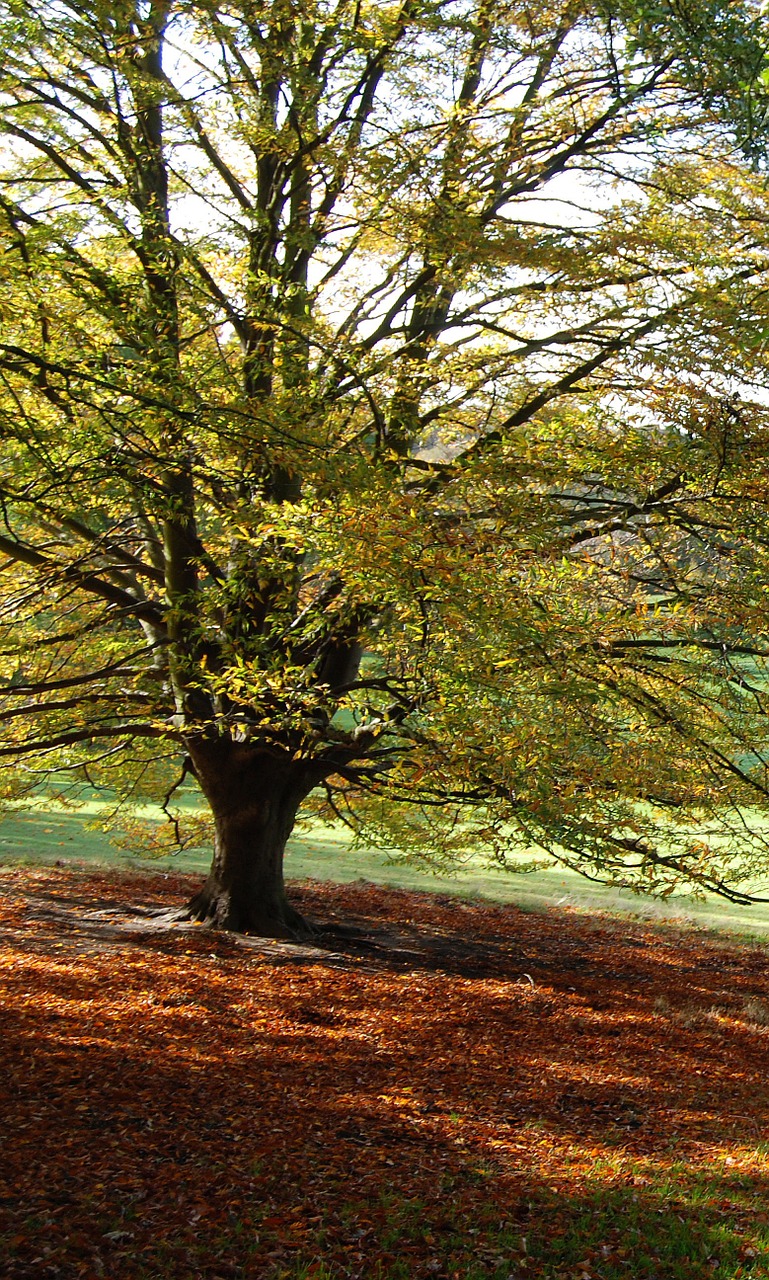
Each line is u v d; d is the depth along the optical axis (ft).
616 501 31.81
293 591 34.24
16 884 58.29
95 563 44.42
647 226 33.27
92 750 51.52
